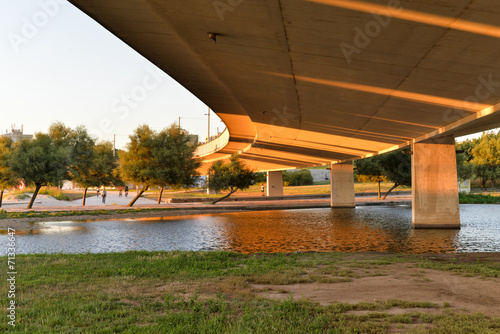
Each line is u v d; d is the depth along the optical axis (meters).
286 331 5.45
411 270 10.88
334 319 6.09
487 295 7.69
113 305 7.07
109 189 107.62
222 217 34.81
